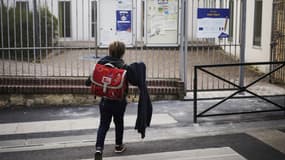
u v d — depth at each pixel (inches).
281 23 405.4
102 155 209.6
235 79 405.1
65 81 323.3
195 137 241.0
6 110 310.8
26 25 332.5
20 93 317.7
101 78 195.8
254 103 326.6
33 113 301.1
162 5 335.9
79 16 469.1
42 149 222.8
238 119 280.4
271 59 417.4
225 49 462.0
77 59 380.5
